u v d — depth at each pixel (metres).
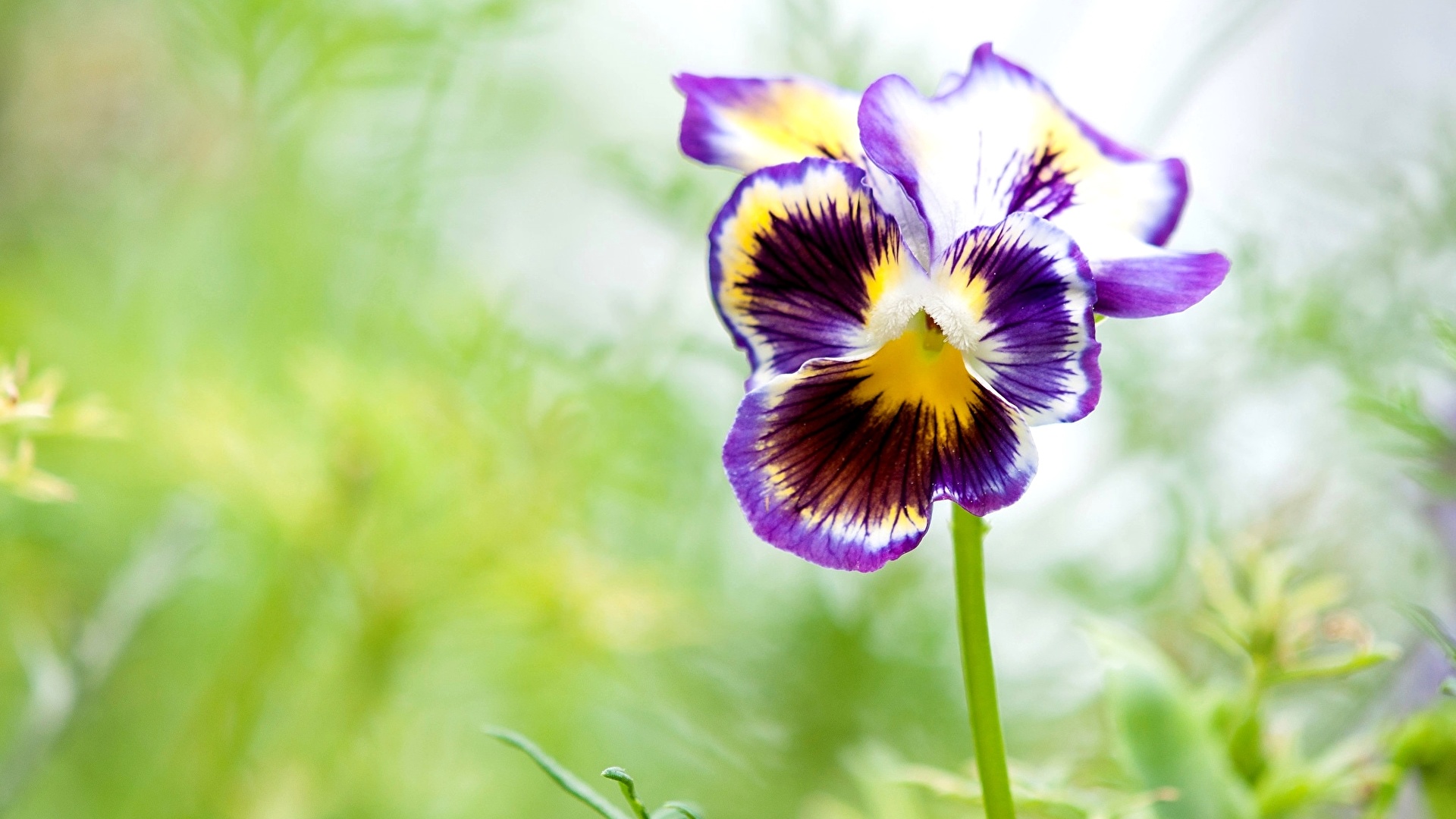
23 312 0.85
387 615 0.74
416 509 0.74
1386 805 0.62
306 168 0.97
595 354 0.89
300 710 0.75
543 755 0.58
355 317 0.92
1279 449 0.93
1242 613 0.64
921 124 0.58
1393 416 0.66
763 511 0.57
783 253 0.57
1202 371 0.95
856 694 0.95
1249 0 0.88
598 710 0.94
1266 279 0.87
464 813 0.85
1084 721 0.86
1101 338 0.98
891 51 1.00
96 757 0.82
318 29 0.87
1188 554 0.86
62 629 0.80
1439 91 0.91
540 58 1.07
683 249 0.97
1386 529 0.76
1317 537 0.78
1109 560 0.96
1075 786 0.68
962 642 0.57
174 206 0.96
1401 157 0.89
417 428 0.73
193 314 0.93
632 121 1.08
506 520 0.74
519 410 0.76
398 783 0.80
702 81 0.59
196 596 0.87
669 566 0.90
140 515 0.85
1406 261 0.86
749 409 0.57
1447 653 0.60
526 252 1.06
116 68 0.96
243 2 0.85
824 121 0.59
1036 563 0.97
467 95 0.98
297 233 0.94
